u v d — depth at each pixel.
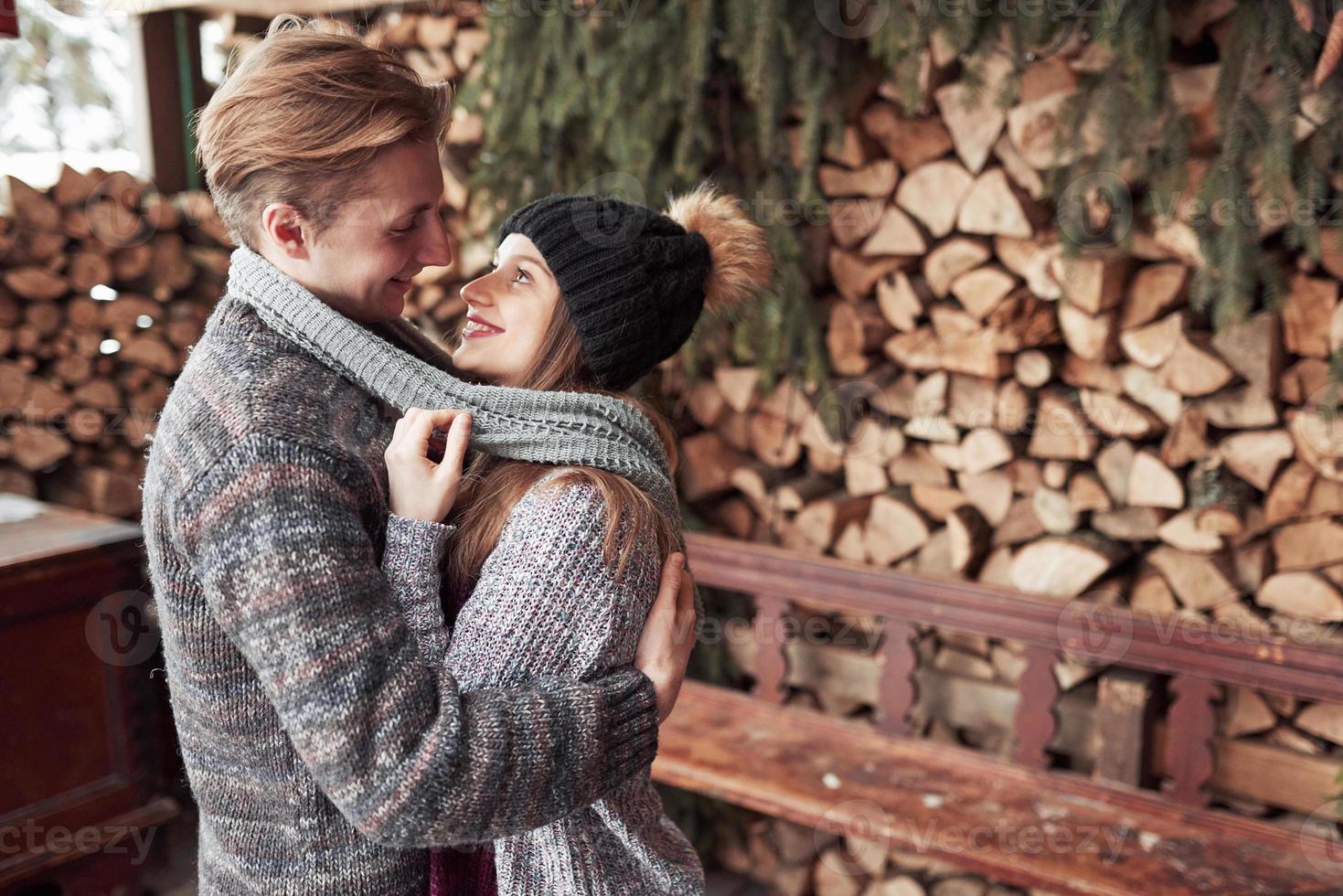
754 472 2.64
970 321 2.30
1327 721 2.09
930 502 2.48
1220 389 2.09
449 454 0.90
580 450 0.98
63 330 2.64
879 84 2.36
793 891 2.59
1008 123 2.17
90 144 2.76
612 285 1.07
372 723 0.78
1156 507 2.21
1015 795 2.07
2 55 2.55
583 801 0.87
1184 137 1.96
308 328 0.89
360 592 0.80
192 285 2.85
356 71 0.85
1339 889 1.76
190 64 2.95
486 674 0.88
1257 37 1.83
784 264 2.37
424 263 0.95
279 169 0.85
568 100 2.30
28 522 2.21
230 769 0.91
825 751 2.24
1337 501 2.03
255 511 0.79
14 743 1.97
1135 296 2.15
